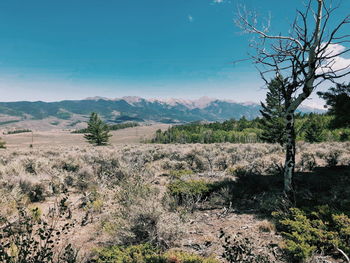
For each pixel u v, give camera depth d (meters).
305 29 6.88
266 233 4.96
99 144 76.94
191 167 14.31
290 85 7.25
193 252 4.18
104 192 8.30
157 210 4.78
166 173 12.47
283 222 4.55
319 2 6.48
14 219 5.01
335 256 3.79
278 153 17.83
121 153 18.45
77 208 6.99
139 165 12.18
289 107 7.13
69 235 4.96
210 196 7.53
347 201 6.07
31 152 20.53
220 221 5.80
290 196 6.59
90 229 5.31
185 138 94.38
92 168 11.45
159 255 3.61
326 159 12.93
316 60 6.56
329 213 4.84
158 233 4.46
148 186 7.25
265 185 8.57
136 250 3.88
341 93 9.95
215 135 83.25
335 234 3.99
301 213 5.00
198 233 5.05
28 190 7.68
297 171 11.21
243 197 7.66
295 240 4.16
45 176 9.14
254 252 4.04
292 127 7.15
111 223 5.14
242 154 16.89
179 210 6.16
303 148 20.23
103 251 3.82
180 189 7.32
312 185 8.41
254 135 67.38
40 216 5.59
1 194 6.55
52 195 8.09
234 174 11.41
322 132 35.69
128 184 6.69
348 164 12.65
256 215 6.13
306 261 3.53
